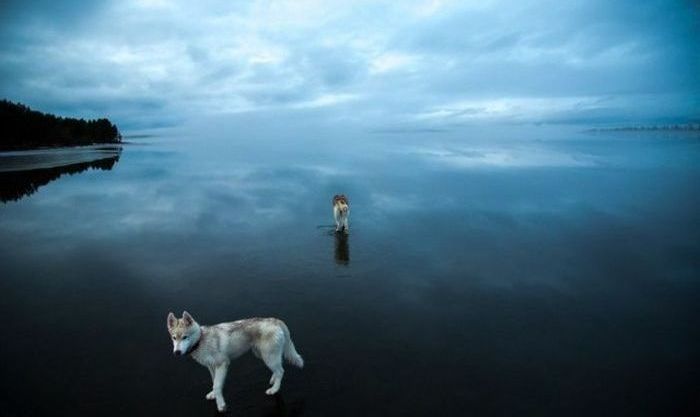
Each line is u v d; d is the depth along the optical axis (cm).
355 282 1065
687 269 1135
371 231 1538
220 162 4028
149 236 1485
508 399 620
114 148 6353
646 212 1767
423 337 797
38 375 680
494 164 3541
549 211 1825
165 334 812
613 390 640
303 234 1503
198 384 661
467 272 1132
